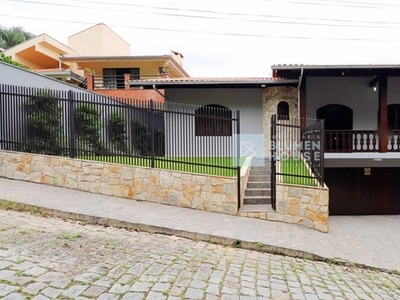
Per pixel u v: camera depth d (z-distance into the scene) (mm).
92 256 3844
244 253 5004
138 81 12359
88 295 2836
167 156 7508
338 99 13055
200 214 6836
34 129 7969
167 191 7359
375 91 12953
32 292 2754
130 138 7613
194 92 13344
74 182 7605
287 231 6371
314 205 7047
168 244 4902
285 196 7203
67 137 7809
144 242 4824
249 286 3598
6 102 8102
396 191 11836
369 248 6418
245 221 6730
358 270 5023
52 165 7727
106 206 6453
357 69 10906
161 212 6570
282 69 10953
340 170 11852
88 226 5391
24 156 7875
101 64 20375
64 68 21562
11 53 21266
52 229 4832
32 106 8000
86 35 25141
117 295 2900
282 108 12938
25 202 6004
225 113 7590
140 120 7609
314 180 7551
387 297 3990
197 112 7906
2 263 3264
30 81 9508
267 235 5840
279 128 9953
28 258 3490
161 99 15008
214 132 7457
